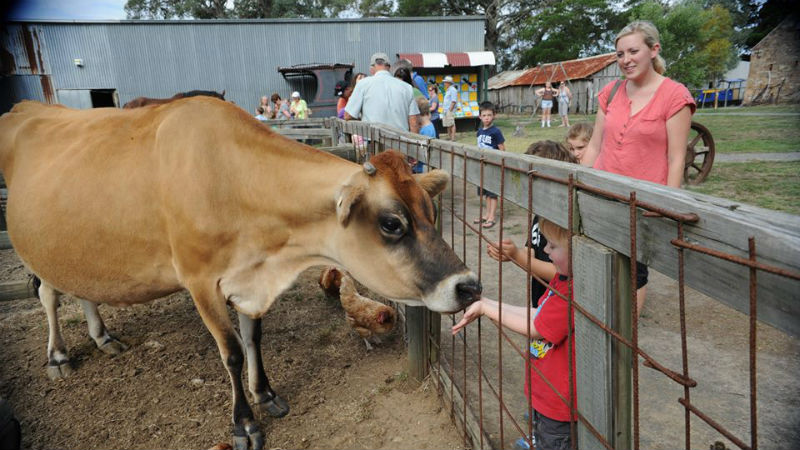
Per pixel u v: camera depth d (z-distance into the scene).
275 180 2.69
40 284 3.67
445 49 21.56
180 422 3.10
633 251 1.17
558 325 1.97
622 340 1.28
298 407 3.21
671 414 2.91
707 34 27.95
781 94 25.78
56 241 3.08
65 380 3.54
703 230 1.02
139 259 2.95
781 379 3.15
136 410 3.21
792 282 0.85
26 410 3.22
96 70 19.19
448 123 14.28
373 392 3.31
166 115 2.88
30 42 18.45
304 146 2.81
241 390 2.92
